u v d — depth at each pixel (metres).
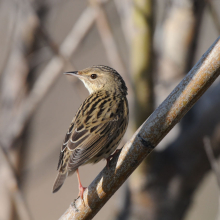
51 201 20.00
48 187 20.02
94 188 6.88
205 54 6.00
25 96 13.43
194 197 11.84
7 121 13.16
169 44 12.73
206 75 5.98
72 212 7.07
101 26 11.22
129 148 6.50
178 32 12.70
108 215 19.78
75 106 19.36
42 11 13.44
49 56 13.59
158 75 12.58
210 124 11.52
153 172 11.38
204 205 16.73
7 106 13.39
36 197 20.14
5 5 13.98
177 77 12.45
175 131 11.91
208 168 11.58
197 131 11.57
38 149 18.19
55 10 14.10
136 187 11.44
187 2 12.59
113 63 11.25
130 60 10.63
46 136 18.50
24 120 12.68
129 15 11.42
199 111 11.85
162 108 6.20
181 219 11.75
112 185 6.71
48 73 11.95
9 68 13.80
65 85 19.66
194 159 11.54
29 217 9.58
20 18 13.41
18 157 13.10
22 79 13.51
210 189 17.00
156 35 13.23
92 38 13.63
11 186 9.74
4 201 12.91
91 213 6.98
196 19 12.63
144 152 6.41
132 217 11.50
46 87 12.00
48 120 18.69
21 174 13.19
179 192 11.57
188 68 12.64
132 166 6.55
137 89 9.91
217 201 16.77
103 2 11.20
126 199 11.70
